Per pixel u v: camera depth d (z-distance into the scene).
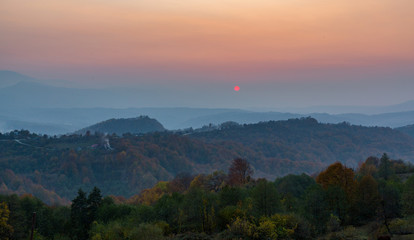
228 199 51.97
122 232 46.41
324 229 43.28
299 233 40.94
